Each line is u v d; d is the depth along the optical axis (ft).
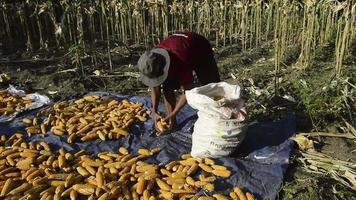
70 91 23.99
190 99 15.75
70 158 16.61
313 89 21.75
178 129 19.01
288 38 28.55
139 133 18.95
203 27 34.19
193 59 16.44
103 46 31.48
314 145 17.28
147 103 21.62
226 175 15.26
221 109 15.57
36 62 28.37
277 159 16.19
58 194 14.47
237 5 29.96
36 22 33.35
